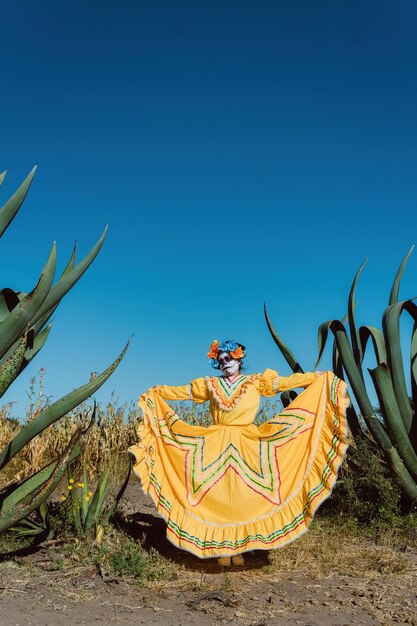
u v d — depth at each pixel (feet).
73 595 14.99
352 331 25.14
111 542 19.15
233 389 18.52
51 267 14.80
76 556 17.75
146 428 18.90
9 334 14.79
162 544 19.86
